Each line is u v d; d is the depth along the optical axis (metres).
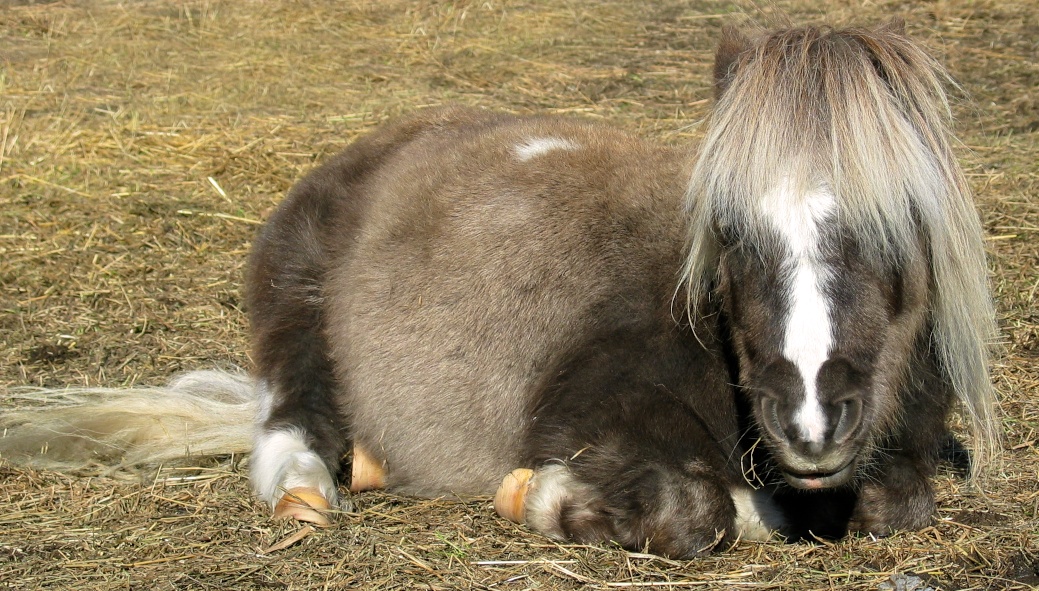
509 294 4.32
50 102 9.49
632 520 3.76
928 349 3.91
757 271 3.36
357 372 4.64
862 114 3.27
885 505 3.89
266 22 12.05
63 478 4.53
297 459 4.41
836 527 3.94
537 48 11.17
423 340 4.46
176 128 8.90
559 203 4.40
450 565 3.72
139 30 11.72
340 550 3.85
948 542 3.80
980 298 3.73
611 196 4.34
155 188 7.84
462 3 12.52
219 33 11.68
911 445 4.09
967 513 4.03
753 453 4.01
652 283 4.09
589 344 4.10
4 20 11.95
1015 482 4.23
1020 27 10.95
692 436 3.92
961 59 10.10
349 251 4.88
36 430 4.77
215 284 6.48
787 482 3.61
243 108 9.46
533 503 3.95
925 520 3.91
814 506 4.00
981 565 3.66
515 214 4.44
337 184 5.24
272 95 9.84
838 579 3.60
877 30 3.67
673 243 4.11
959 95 8.26
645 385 3.97
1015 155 7.87
